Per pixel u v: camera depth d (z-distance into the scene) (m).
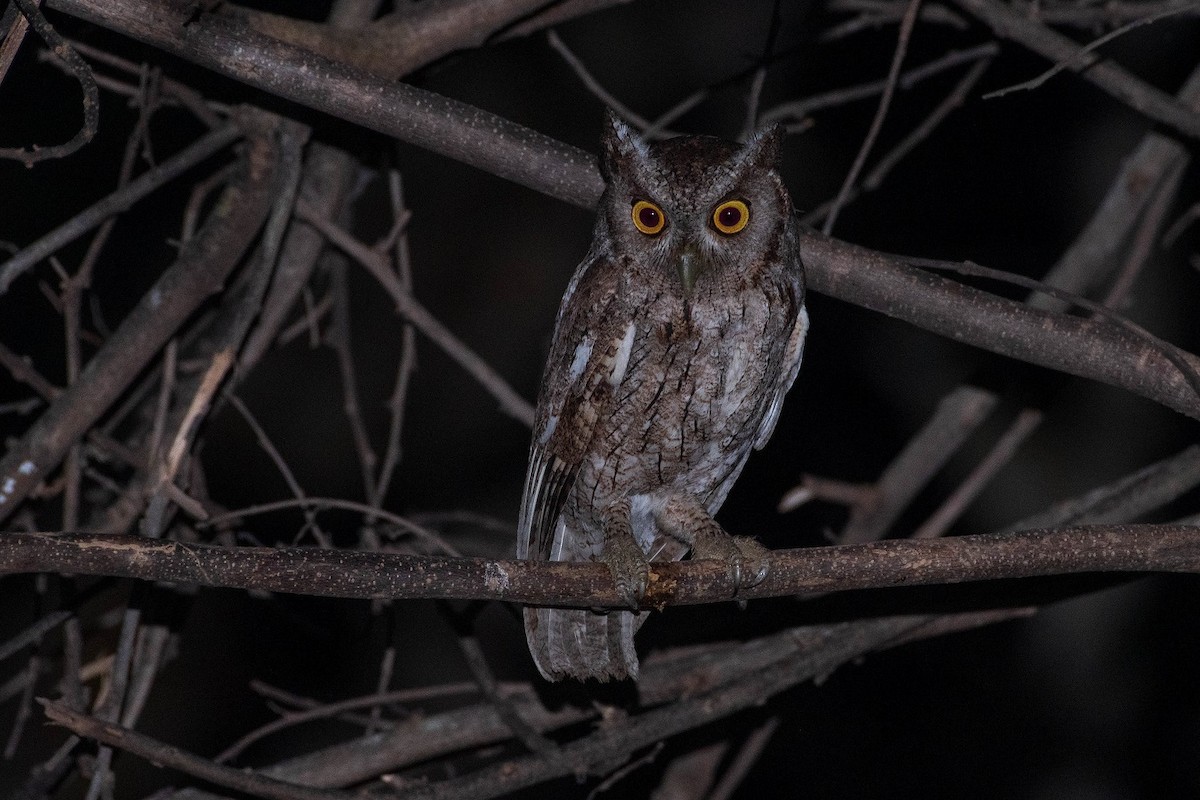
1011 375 10.77
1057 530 6.48
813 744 15.62
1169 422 15.05
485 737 9.48
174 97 9.15
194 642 15.46
